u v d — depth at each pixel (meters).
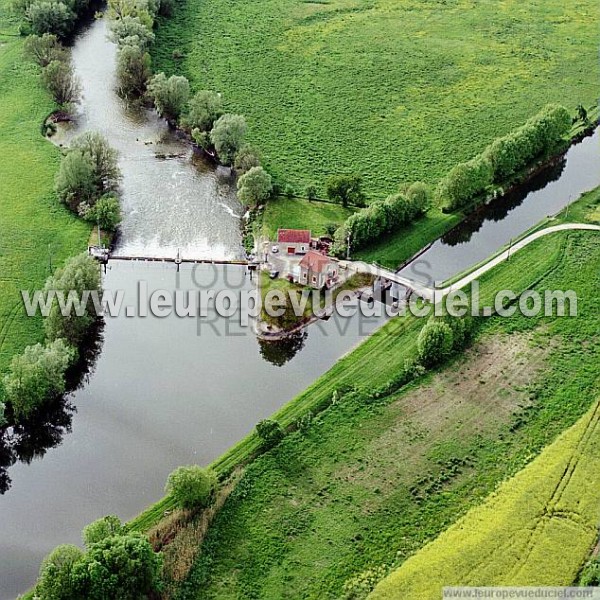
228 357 134.50
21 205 164.75
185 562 99.06
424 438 116.50
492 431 117.56
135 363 132.62
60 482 113.69
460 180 167.00
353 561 99.44
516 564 96.94
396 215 160.25
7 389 119.75
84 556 93.25
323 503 107.00
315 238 157.38
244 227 164.75
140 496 111.25
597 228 164.12
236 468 112.38
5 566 102.00
